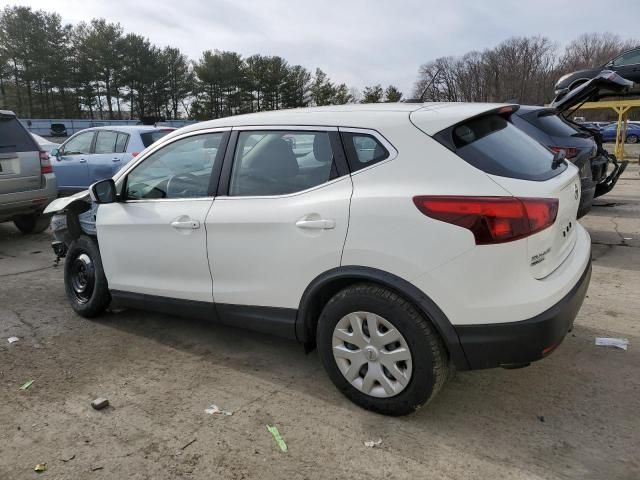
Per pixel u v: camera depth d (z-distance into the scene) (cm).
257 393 319
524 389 316
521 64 7025
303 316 305
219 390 324
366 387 289
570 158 628
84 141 960
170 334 411
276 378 338
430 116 275
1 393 322
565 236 293
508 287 248
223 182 337
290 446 267
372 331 278
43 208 752
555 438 269
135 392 322
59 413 299
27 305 480
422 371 266
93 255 428
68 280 457
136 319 444
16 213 718
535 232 250
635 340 378
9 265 629
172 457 260
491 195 247
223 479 244
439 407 298
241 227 318
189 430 282
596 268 561
